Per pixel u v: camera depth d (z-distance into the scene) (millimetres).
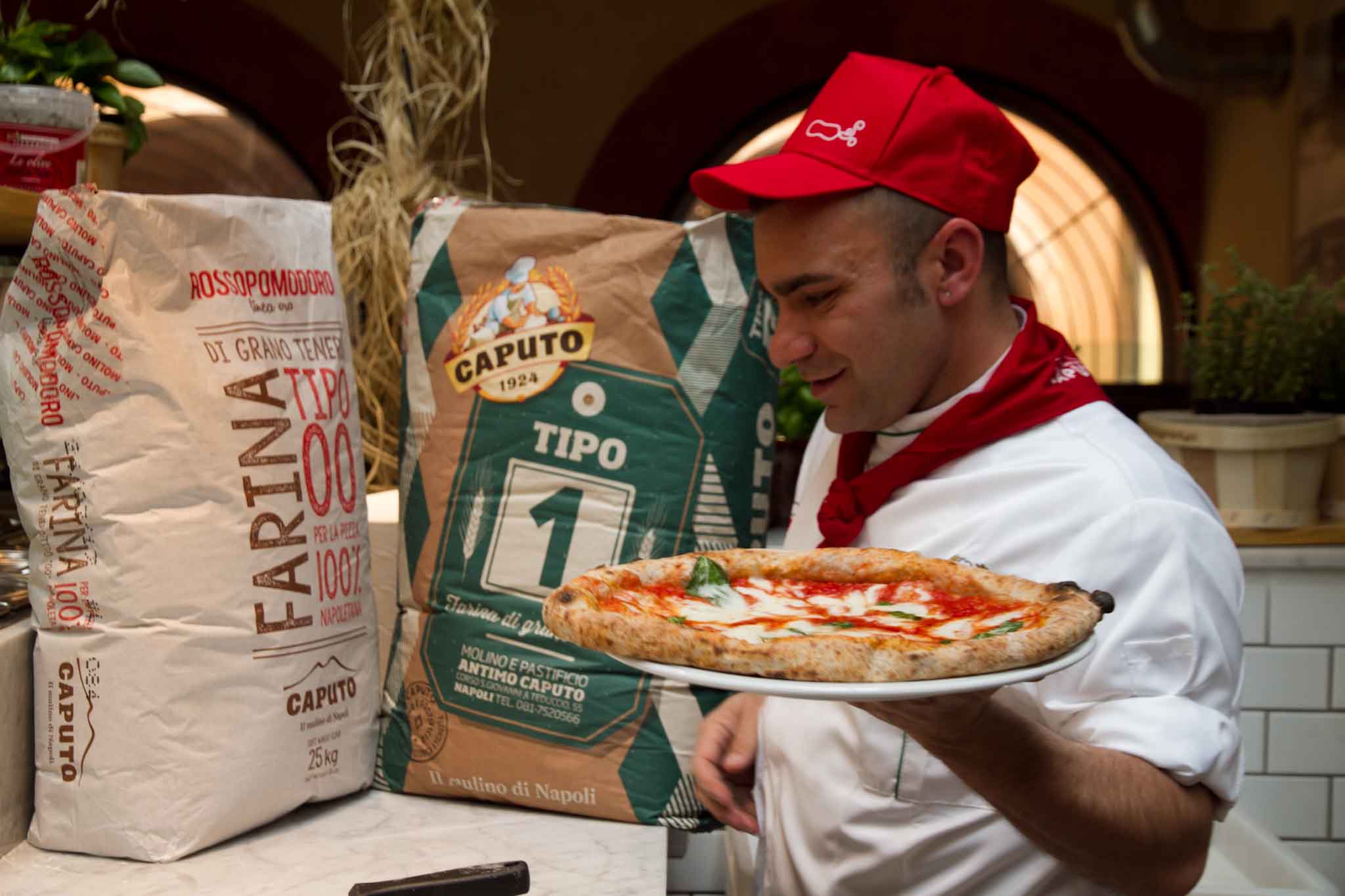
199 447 1018
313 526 1093
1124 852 892
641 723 1141
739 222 1180
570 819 1144
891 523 1105
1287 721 2102
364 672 1161
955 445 1073
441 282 1199
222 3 3938
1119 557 965
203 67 3975
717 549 1166
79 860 1026
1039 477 1024
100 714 1014
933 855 1058
